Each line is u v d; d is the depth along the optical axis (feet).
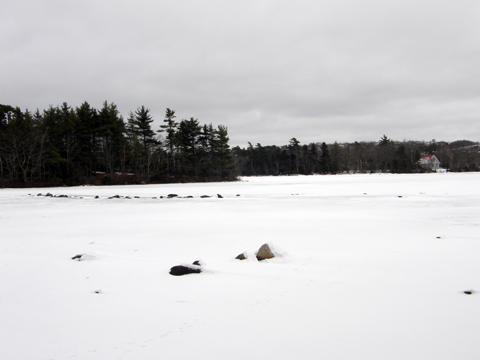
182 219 47.67
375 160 424.87
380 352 10.36
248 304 14.53
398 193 95.55
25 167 183.32
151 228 39.45
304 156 432.25
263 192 115.44
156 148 233.76
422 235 30.55
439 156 447.01
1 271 21.04
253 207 64.34
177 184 202.49
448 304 14.06
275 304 14.46
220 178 238.89
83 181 193.26
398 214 48.24
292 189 129.59
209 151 252.83
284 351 10.51
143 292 16.47
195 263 21.27
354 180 207.00
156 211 59.77
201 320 13.00
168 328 12.36
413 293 15.43
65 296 16.15
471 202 65.21
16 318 13.61
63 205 75.41
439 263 20.47
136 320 13.16
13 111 205.98
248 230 36.52
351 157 449.06
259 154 428.97
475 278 17.40
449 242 26.78
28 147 179.73
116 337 11.75
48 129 189.67
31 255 25.67
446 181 162.91
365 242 27.99
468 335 11.35
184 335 11.76
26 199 96.43
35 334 12.14
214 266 20.97
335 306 14.07
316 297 15.19
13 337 11.94
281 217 47.80
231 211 57.62
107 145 208.95
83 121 199.00
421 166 396.16
